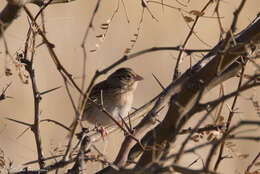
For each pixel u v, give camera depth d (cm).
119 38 1848
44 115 1611
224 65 615
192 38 1905
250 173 632
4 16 563
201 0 1906
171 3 1917
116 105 1289
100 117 1241
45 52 1686
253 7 1888
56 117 1617
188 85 622
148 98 1905
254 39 628
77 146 635
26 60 662
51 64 1695
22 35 1441
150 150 639
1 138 1486
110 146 1366
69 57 1688
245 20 1838
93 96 1260
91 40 1507
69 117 1627
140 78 1332
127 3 1875
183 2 1905
